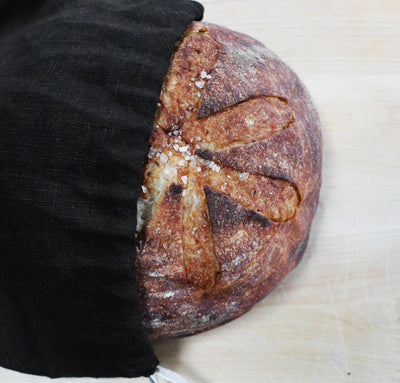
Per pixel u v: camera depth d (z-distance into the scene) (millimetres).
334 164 453
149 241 306
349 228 441
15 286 313
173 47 315
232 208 307
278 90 340
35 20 366
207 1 488
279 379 413
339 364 413
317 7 477
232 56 331
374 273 429
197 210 307
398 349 412
